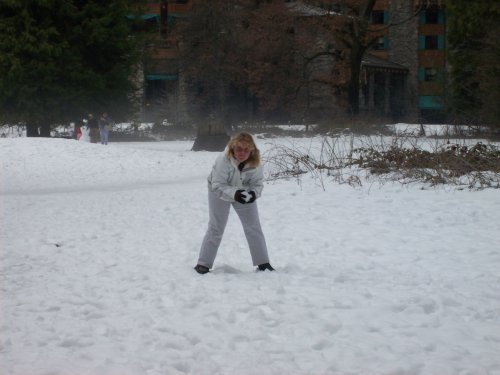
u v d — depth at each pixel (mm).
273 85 55812
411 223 12305
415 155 19000
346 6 53219
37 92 42312
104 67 45281
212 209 8703
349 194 15969
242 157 8531
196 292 7543
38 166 27406
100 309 7020
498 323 6285
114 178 24875
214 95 60625
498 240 10594
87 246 10945
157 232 12164
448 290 7520
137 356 5426
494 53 41125
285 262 9453
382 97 72250
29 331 6227
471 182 16516
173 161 29469
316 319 6391
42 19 42312
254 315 6531
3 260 9875
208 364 5168
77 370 5082
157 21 67875
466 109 49812
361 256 9719
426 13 75062
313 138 42438
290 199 15656
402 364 5070
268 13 55125
